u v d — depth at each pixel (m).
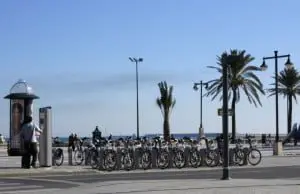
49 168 25.66
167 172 25.78
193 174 24.25
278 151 42.69
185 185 17.66
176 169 27.70
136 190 16.30
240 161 30.08
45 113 26.00
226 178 20.19
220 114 20.66
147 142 31.73
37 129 25.73
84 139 39.12
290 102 83.38
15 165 28.30
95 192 16.05
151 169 27.58
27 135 25.41
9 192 16.45
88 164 28.27
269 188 16.45
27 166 25.61
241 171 25.83
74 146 34.25
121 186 17.70
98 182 19.84
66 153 41.28
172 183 18.48
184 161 28.50
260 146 64.00
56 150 28.77
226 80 19.92
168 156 28.11
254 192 15.31
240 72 69.38
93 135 38.66
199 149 29.48
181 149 28.59
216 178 21.38
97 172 25.45
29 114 27.36
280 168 28.12
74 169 25.67
